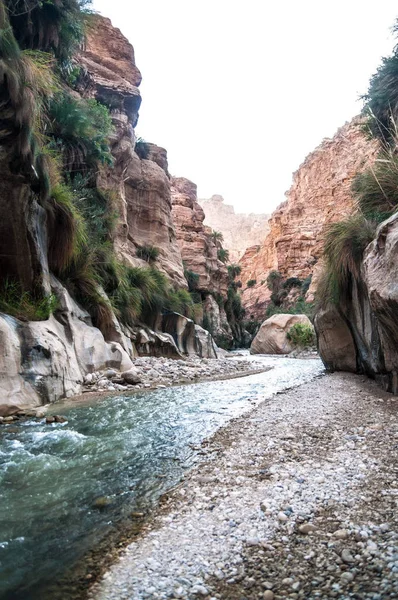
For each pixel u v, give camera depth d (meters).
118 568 2.10
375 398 6.46
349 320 9.74
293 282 66.38
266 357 24.50
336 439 4.20
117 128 22.70
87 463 3.79
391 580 1.85
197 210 50.25
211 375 12.15
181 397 7.54
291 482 3.10
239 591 1.87
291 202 82.50
